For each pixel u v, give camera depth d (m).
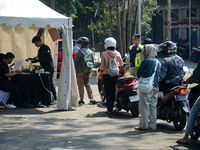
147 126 8.77
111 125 9.33
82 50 12.60
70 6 33.44
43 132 8.46
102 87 12.99
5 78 11.77
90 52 12.66
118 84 10.49
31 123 9.50
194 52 32.91
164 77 8.75
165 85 8.94
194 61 33.06
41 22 11.17
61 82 11.67
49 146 7.20
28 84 12.05
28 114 10.83
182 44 36.22
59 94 11.70
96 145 7.31
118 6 25.20
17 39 15.11
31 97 12.12
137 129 8.83
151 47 8.71
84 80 12.79
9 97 11.78
